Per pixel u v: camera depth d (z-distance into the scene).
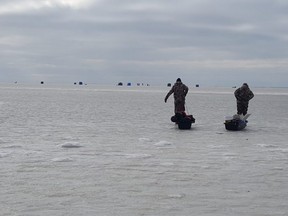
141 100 59.62
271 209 7.20
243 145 14.79
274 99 75.69
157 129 20.19
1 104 41.91
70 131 18.83
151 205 7.36
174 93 20.75
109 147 14.02
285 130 20.38
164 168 10.54
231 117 20.05
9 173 9.77
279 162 11.54
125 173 9.90
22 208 7.11
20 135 16.98
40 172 9.93
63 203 7.42
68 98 62.41
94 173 9.86
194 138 16.66
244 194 8.16
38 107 37.69
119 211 7.00
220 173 10.02
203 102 56.41
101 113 31.67
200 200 7.70
